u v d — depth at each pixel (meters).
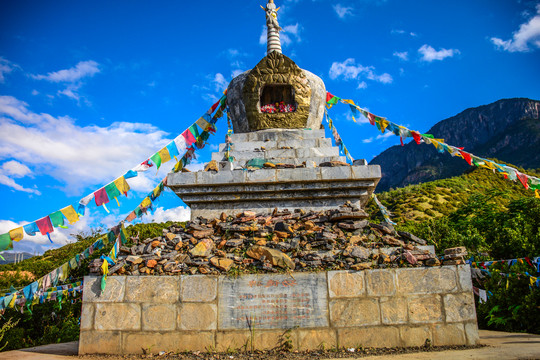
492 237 16.41
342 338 7.36
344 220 8.87
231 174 9.81
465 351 6.74
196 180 9.84
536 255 12.34
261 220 9.03
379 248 8.20
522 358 6.01
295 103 12.27
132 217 9.53
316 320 7.45
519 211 18.41
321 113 12.87
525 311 9.61
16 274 14.93
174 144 10.16
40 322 11.78
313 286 7.61
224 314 7.52
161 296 7.68
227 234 8.78
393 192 65.81
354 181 9.75
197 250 8.20
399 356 6.52
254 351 7.29
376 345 7.34
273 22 13.54
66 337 11.20
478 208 22.34
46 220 7.68
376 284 7.62
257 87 12.16
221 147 11.92
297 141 11.59
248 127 12.37
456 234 15.73
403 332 7.41
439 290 7.61
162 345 7.46
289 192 9.94
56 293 9.21
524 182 9.03
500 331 9.94
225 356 7.08
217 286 7.67
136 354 7.42
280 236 8.49
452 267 7.74
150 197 10.09
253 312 7.51
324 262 7.85
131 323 7.60
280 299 7.56
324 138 11.69
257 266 7.83
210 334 7.44
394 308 7.51
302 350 7.27
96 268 7.95
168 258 8.09
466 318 7.51
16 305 8.81
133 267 7.97
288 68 12.11
